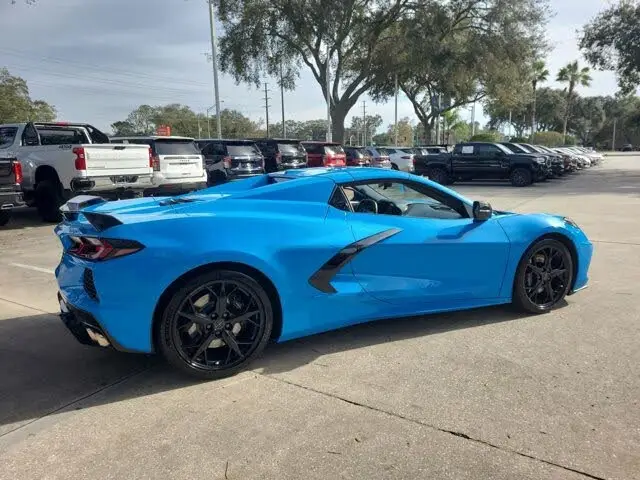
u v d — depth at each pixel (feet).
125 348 10.91
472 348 13.12
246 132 363.56
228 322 11.55
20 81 195.42
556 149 110.32
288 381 11.51
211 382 11.54
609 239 27.73
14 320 15.94
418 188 14.47
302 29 101.86
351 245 12.80
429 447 8.95
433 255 13.84
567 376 11.49
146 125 373.81
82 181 34.22
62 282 12.14
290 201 12.79
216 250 11.17
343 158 69.46
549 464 8.45
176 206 12.40
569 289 16.06
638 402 10.33
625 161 154.10
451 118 199.31
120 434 9.53
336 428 9.58
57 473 8.43
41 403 10.75
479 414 9.98
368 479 8.16
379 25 105.50
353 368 12.10
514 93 122.72
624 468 8.32
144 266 10.69
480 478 8.13
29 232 33.27
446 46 107.24
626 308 16.08
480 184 72.79
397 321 15.17
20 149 37.76
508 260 14.88
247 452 8.90
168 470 8.46
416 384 11.25
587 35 96.07
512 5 104.01
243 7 101.81
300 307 12.40
